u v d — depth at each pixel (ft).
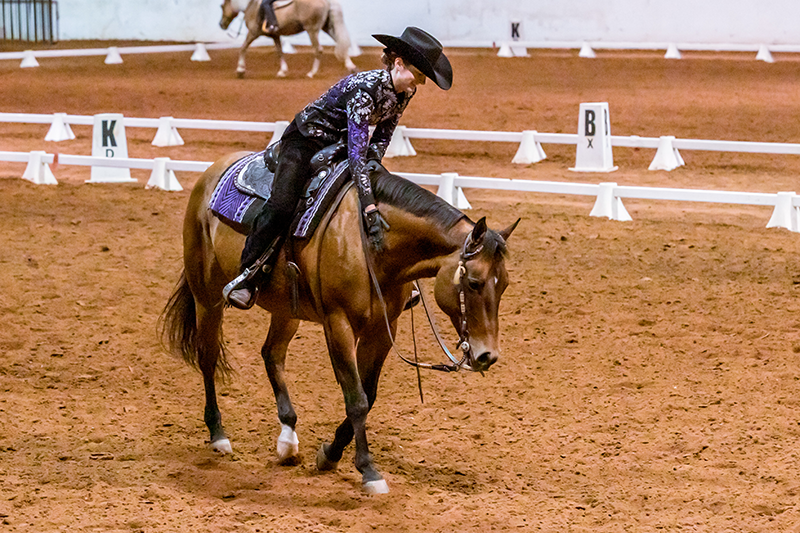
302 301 25.66
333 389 34.06
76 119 85.97
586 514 24.21
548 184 59.36
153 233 55.11
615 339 38.14
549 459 28.04
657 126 86.74
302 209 25.12
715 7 140.87
